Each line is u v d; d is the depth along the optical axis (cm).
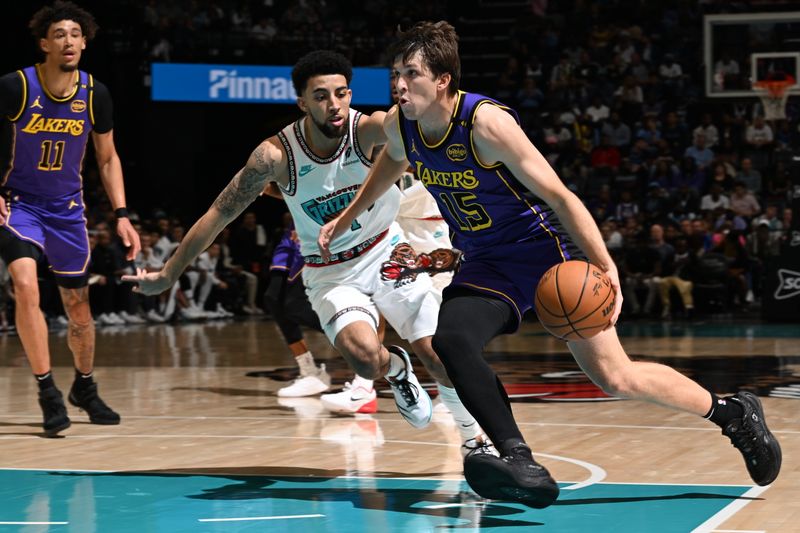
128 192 1862
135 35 1845
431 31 356
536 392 724
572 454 483
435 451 501
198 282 1642
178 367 934
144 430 575
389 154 403
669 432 546
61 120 560
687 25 1984
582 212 345
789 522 349
